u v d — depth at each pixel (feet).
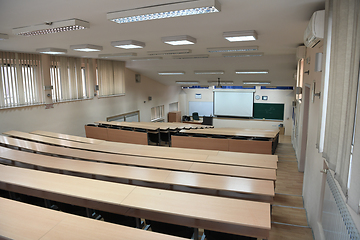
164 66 33.47
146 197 7.68
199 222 7.75
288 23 11.59
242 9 9.28
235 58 28.94
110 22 11.19
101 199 7.55
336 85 5.42
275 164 11.84
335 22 5.74
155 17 9.01
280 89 48.29
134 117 39.45
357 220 4.70
